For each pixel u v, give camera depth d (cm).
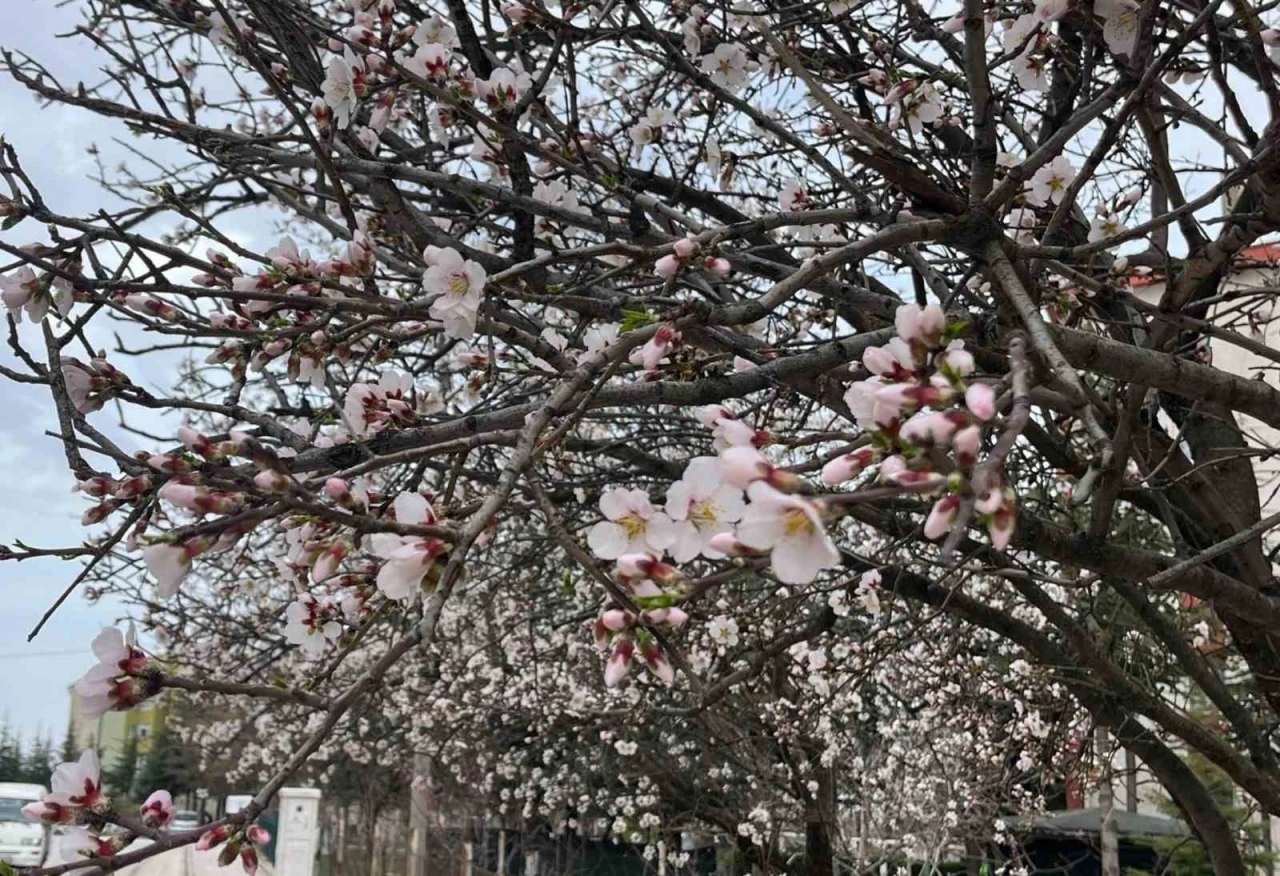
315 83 380
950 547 128
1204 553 265
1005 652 778
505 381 407
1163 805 1161
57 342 259
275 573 539
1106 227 375
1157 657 671
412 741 1238
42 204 274
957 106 442
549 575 791
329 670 202
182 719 1697
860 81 395
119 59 393
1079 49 389
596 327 362
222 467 190
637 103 509
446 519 201
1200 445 458
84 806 156
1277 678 430
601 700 934
